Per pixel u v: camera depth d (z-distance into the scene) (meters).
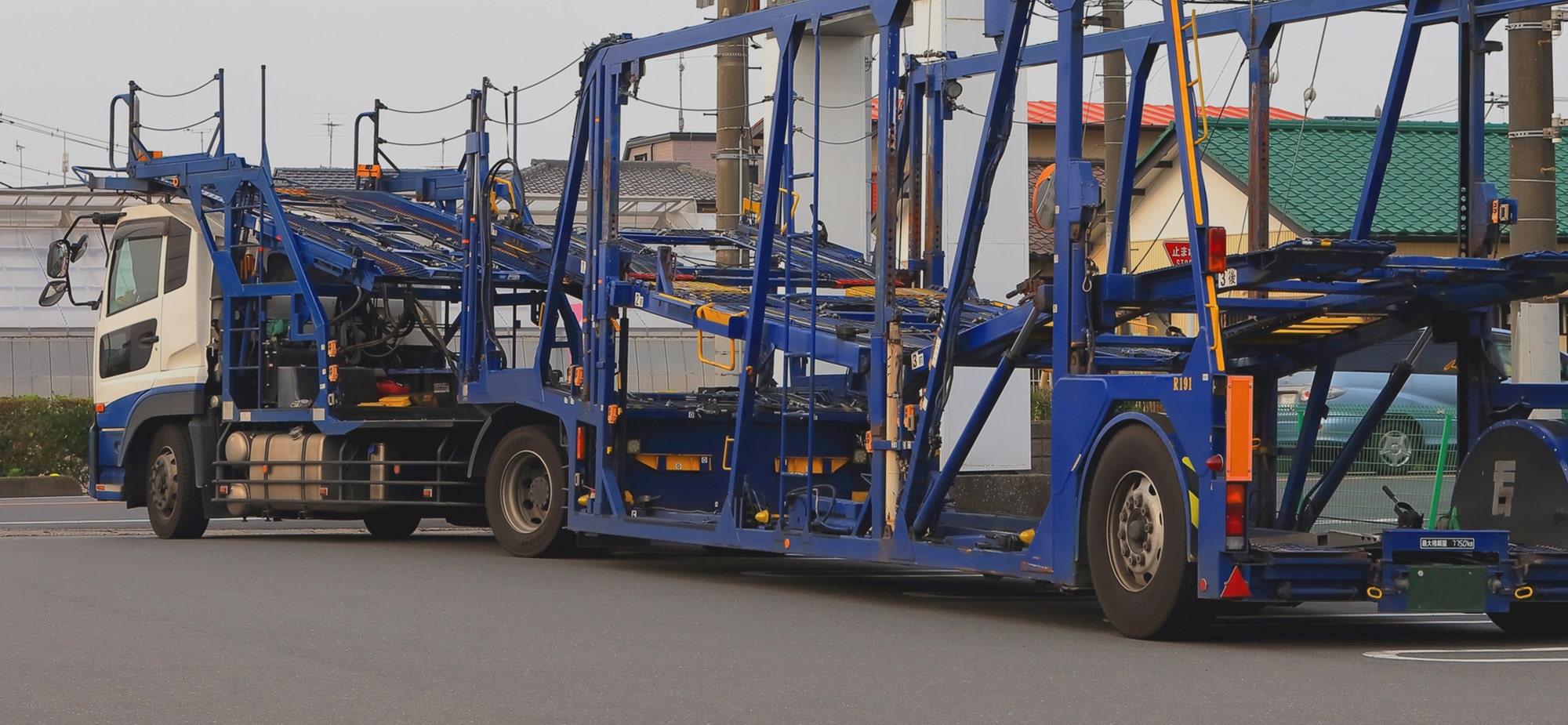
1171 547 9.33
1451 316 11.05
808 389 14.33
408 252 16.98
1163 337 10.77
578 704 7.36
